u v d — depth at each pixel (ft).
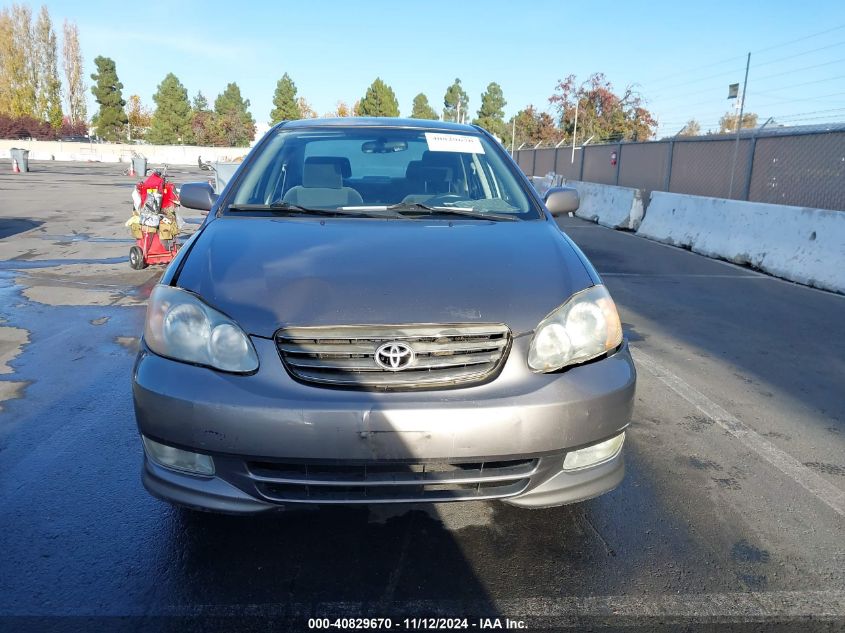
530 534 8.95
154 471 7.68
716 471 10.95
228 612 7.35
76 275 27.07
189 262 8.55
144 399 7.34
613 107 135.64
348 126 13.03
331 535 8.80
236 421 7.00
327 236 9.33
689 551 8.68
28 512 9.33
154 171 28.66
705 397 14.30
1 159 158.92
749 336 19.25
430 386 7.27
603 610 7.51
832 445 12.07
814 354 17.57
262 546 8.55
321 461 7.04
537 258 8.84
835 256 26.89
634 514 9.55
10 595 7.57
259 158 11.91
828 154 39.60
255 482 7.27
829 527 9.34
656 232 41.29
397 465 7.11
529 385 7.36
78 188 76.69
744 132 45.03
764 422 13.03
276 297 7.67
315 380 7.22
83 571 8.02
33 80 242.99
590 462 7.88
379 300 7.61
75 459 10.94
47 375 14.94
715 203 36.01
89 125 273.54
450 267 8.38
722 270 30.83
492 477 7.30
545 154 92.63
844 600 7.77
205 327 7.48
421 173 11.89
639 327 20.04
